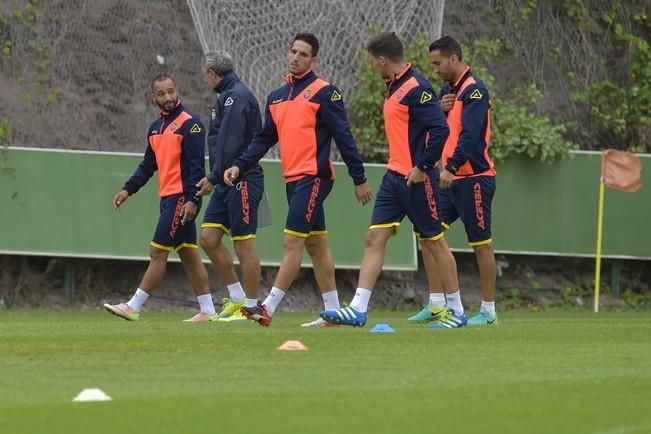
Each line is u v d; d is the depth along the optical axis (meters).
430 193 35.25
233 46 57.22
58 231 54.62
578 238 61.16
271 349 27.80
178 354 26.53
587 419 17.23
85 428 16.34
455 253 62.09
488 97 38.00
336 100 35.97
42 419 17.09
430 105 34.50
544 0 68.62
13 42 59.84
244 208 40.41
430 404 18.61
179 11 63.34
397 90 34.84
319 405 18.48
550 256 63.62
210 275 58.59
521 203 60.66
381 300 60.28
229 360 25.05
